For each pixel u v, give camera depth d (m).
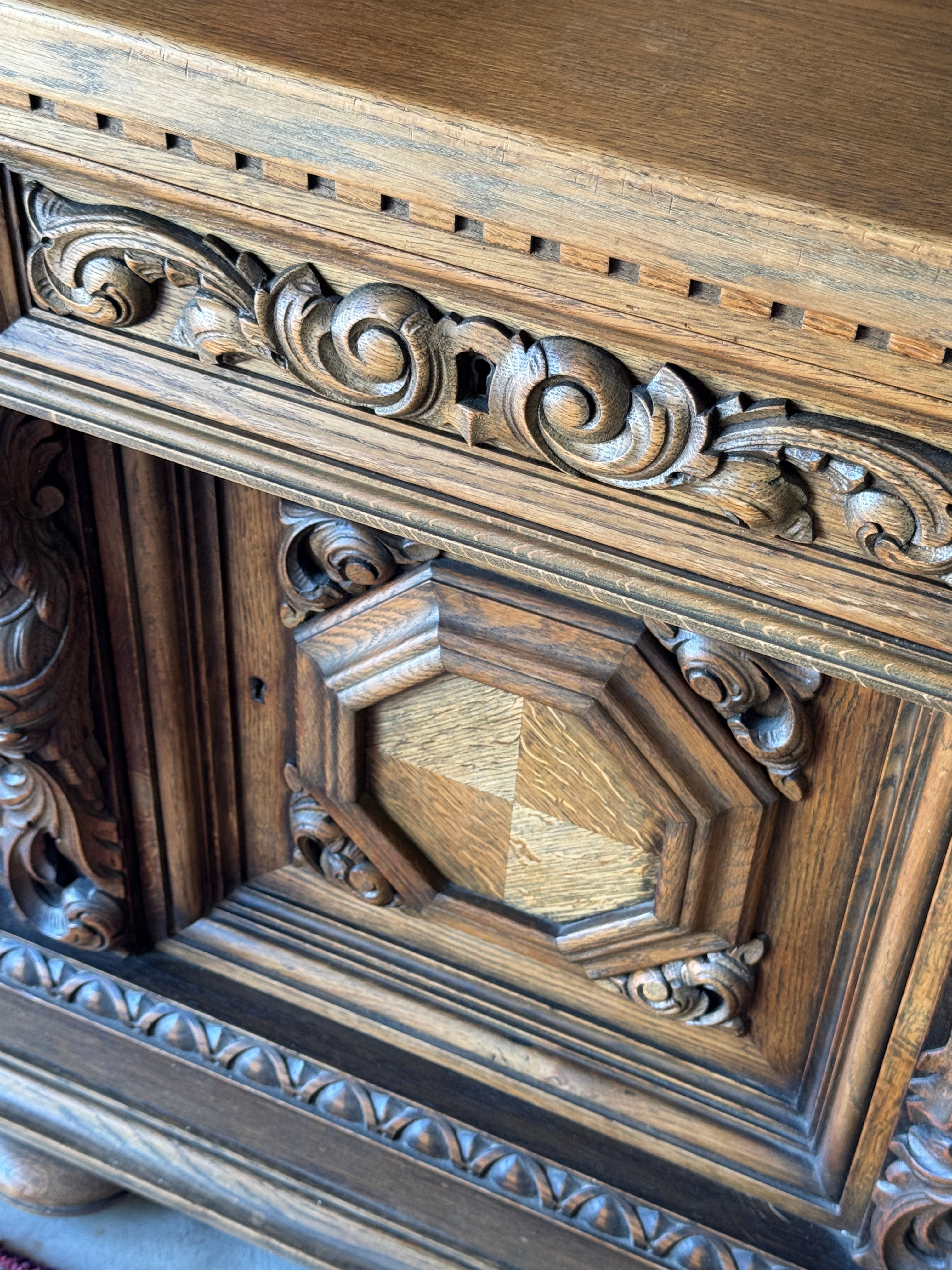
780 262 0.77
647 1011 1.20
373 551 1.04
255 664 1.16
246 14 0.85
